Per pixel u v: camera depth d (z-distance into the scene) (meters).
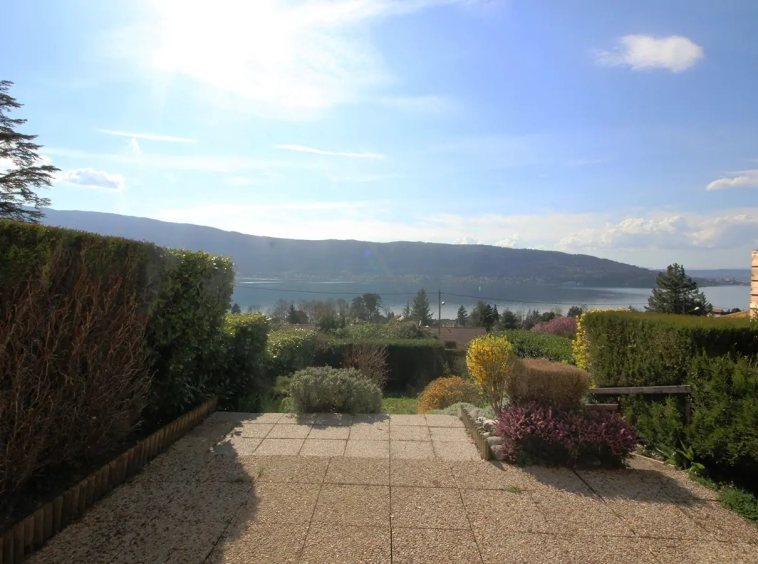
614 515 3.52
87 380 3.63
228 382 7.18
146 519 3.36
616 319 5.76
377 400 6.53
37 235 3.33
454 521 3.39
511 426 4.56
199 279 5.61
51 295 3.41
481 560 2.93
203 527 3.26
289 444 4.98
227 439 5.12
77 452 3.68
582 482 4.09
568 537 3.21
